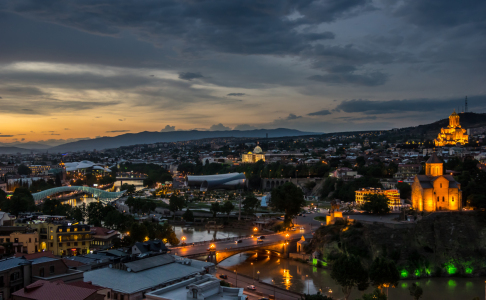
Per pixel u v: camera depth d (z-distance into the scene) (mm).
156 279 158375
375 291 173500
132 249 198250
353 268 183875
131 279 155500
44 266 142125
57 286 123312
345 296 191500
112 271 163625
